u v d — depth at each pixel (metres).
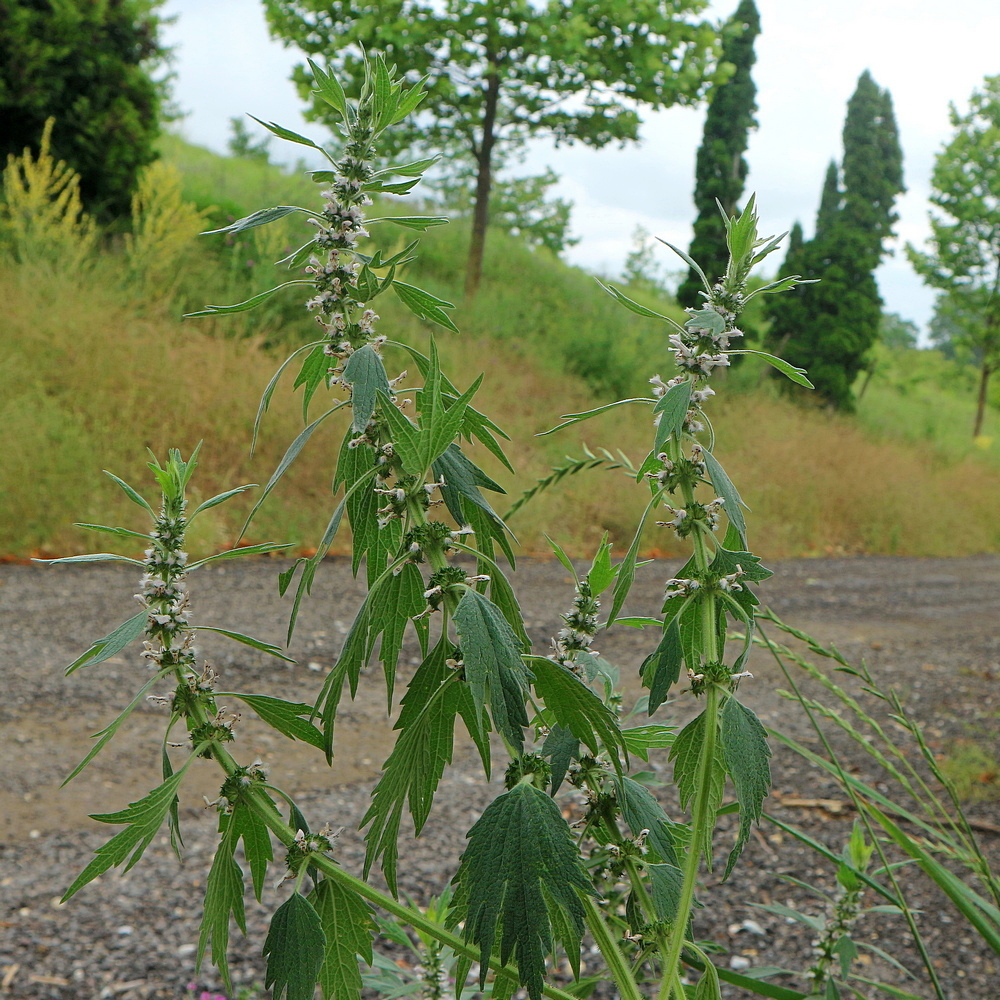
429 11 13.57
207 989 2.06
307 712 0.83
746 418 13.92
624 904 1.07
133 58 11.65
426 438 0.74
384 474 0.80
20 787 3.11
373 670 4.66
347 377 0.74
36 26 10.48
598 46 14.23
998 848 3.04
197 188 13.37
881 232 22.23
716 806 0.82
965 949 2.44
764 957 2.35
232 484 7.53
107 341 7.86
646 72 14.09
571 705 0.74
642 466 0.80
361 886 0.78
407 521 0.79
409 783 0.75
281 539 7.29
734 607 0.77
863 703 4.75
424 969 1.48
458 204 19.53
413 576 0.80
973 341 23.70
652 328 15.40
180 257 10.15
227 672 4.39
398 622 0.80
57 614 5.07
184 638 0.84
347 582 6.43
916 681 5.29
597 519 9.27
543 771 0.75
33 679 4.08
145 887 2.53
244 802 0.83
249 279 10.60
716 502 0.80
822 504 12.45
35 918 2.33
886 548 12.62
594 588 1.03
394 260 0.80
